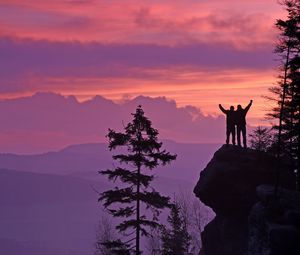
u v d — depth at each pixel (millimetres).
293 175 91500
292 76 82250
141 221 67438
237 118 93625
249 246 81375
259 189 83312
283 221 76375
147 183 66812
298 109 83625
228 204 92062
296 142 87688
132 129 66688
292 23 80688
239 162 91562
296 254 74250
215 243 97312
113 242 68188
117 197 66750
